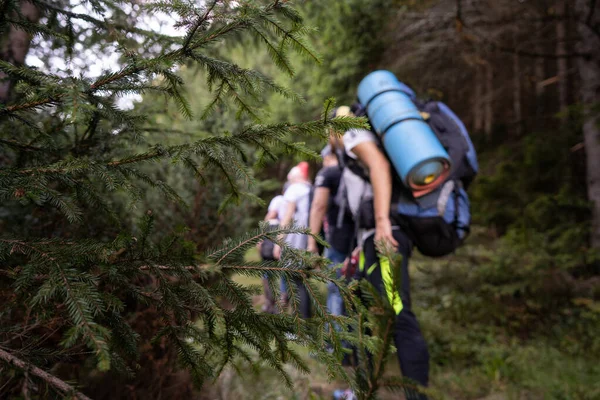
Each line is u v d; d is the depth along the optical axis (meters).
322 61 0.87
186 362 0.80
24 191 0.67
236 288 0.77
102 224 1.28
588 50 4.64
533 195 6.34
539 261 4.18
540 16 5.04
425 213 1.92
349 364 1.21
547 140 6.45
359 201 2.04
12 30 1.29
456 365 2.79
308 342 0.76
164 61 0.74
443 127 2.04
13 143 0.88
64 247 0.70
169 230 2.01
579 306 3.63
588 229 4.81
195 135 1.45
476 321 3.64
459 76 7.02
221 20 0.76
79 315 0.57
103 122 1.08
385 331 0.60
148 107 1.42
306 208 3.44
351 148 2.02
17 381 0.83
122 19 1.17
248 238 0.82
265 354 0.82
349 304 0.78
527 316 3.49
